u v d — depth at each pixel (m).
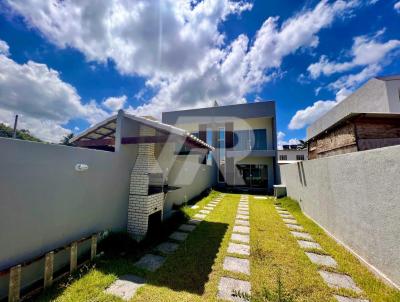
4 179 2.55
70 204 3.53
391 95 6.97
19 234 2.71
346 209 4.32
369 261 3.49
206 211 8.07
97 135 6.38
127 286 2.94
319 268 3.57
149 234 5.10
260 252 4.16
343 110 9.91
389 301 2.63
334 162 4.92
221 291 2.87
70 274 3.17
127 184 5.23
